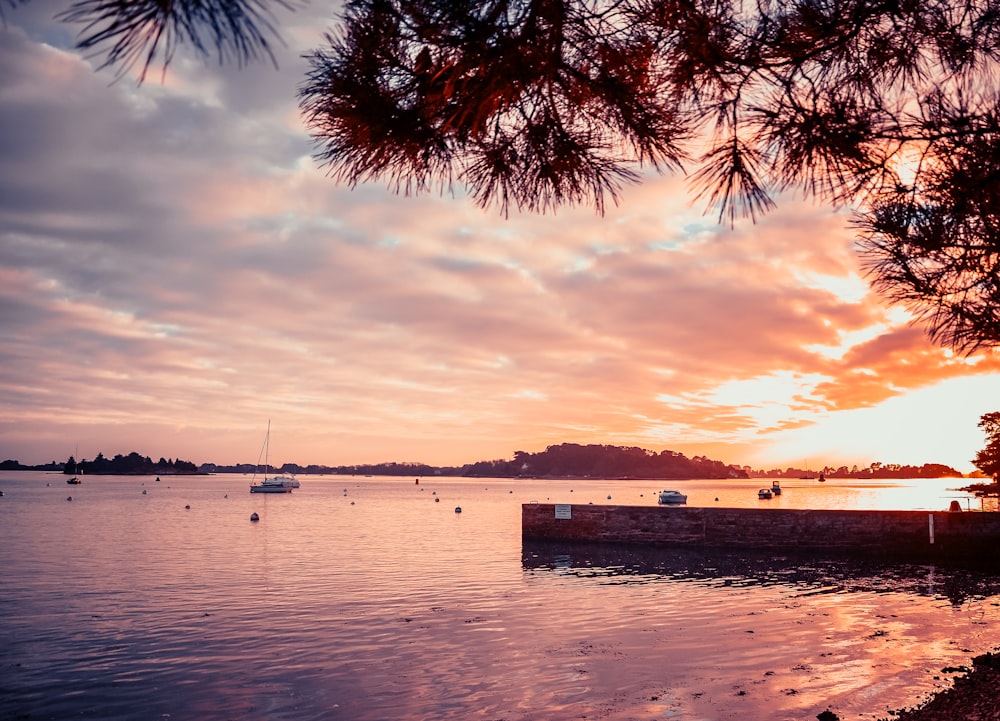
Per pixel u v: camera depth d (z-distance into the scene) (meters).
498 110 4.10
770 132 3.89
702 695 13.08
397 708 12.80
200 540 49.34
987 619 19.64
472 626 19.77
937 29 3.89
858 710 11.86
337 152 3.79
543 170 4.03
